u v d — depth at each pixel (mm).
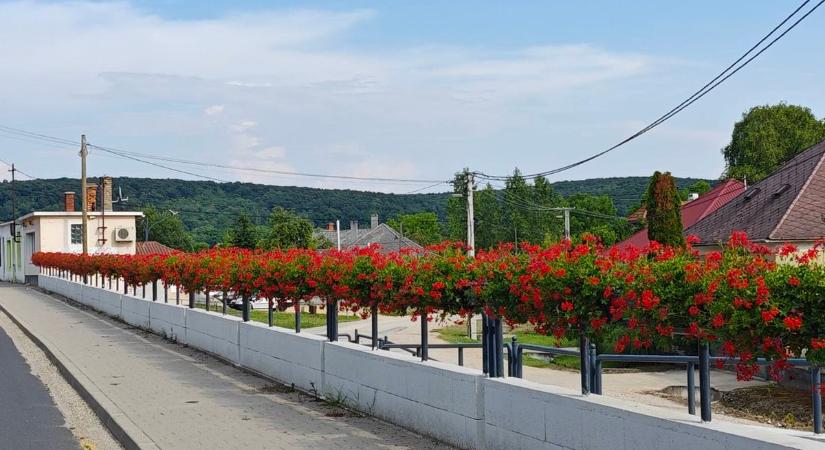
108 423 10586
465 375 8312
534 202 82375
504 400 7727
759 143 57906
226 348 16109
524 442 7430
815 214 24016
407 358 9656
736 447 5309
